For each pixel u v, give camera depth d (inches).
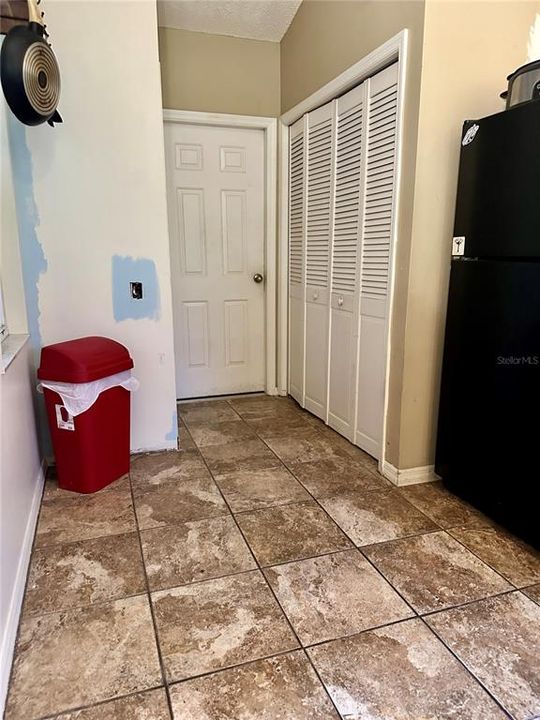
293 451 105.4
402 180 82.2
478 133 72.7
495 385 73.4
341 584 62.3
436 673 48.9
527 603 59.0
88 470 84.5
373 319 95.3
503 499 73.6
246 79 128.5
